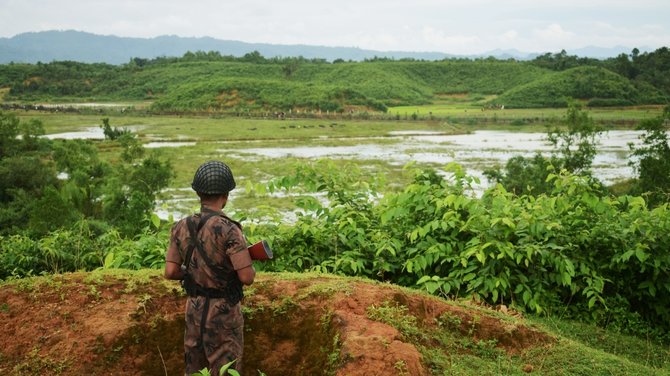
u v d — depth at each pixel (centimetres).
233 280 344
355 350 354
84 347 397
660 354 545
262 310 432
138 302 433
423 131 9156
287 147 6669
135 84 18275
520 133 8938
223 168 349
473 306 478
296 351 420
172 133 8219
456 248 624
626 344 559
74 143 4584
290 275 490
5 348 400
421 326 428
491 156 5816
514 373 387
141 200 2844
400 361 343
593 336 562
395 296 438
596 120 10256
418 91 18075
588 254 635
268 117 11856
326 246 647
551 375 392
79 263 721
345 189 701
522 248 595
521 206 662
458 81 19200
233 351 345
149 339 415
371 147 6756
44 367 387
